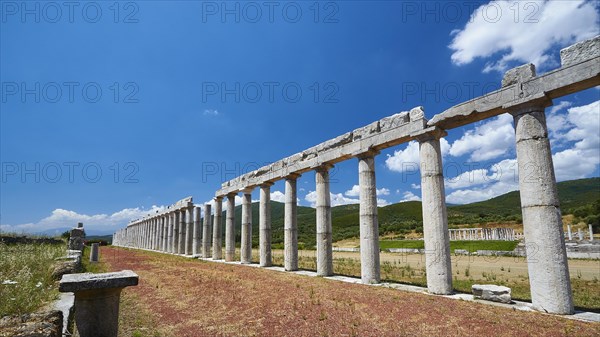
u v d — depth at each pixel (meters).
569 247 34.09
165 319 11.63
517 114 13.51
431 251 15.59
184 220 48.22
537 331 9.53
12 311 8.99
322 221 22.52
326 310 12.20
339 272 24.72
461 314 11.27
